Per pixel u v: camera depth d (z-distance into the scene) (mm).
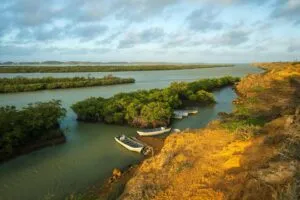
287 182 17203
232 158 26047
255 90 90062
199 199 20469
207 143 32406
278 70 124188
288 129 28453
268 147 26203
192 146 31781
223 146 30484
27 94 96375
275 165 20047
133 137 46500
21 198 27875
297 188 16000
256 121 40500
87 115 56250
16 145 39094
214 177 23688
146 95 67188
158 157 30359
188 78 169000
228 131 35781
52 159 37500
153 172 27078
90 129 51438
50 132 44688
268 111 52594
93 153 39719
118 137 45062
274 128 32625
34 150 40562
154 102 58562
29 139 41719
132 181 25828
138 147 40062
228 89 114375
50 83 113875
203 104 78500
